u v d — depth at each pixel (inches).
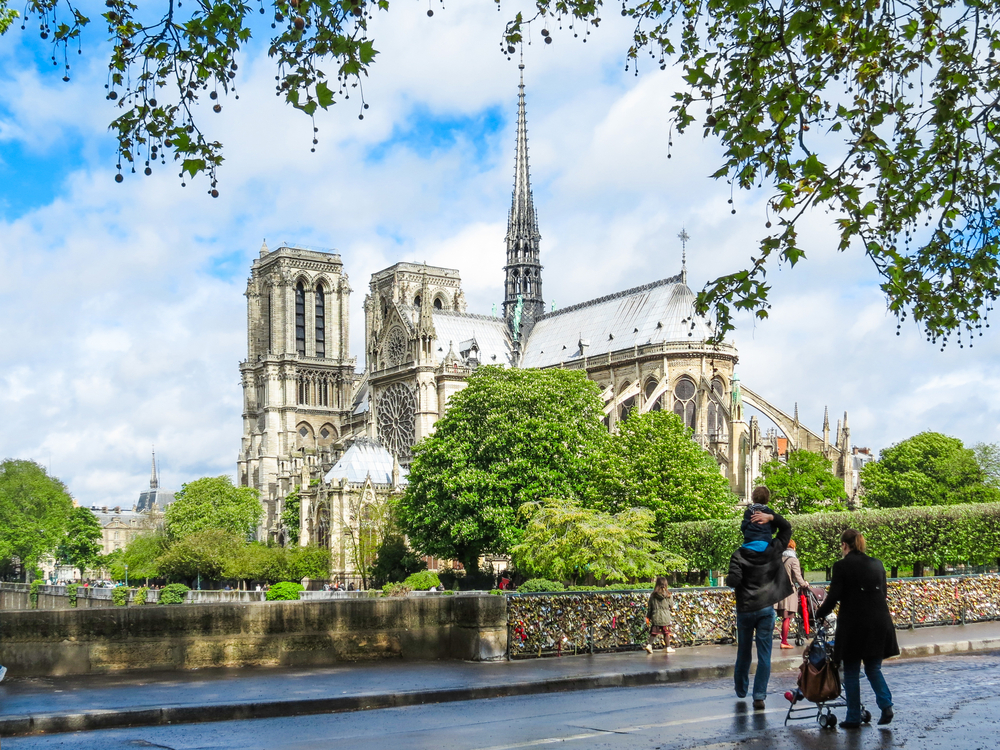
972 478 5265.8
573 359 6550.2
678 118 894.4
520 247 7450.8
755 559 901.8
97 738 801.6
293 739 778.2
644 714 871.1
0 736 822.5
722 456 5423.2
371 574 5408.5
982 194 896.9
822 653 800.3
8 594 7854.3
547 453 4028.1
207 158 786.8
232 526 7160.4
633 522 2940.5
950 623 1830.7
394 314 7071.9
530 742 738.8
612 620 1402.6
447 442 4242.1
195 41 767.7
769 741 735.1
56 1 781.9
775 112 826.2
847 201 884.0
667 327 6067.9
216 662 1189.7
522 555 3110.2
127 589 5861.2
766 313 878.4
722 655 1350.9
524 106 7578.7
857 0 820.6
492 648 1300.4
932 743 717.9
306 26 765.9
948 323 952.3
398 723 852.0
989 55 870.4
